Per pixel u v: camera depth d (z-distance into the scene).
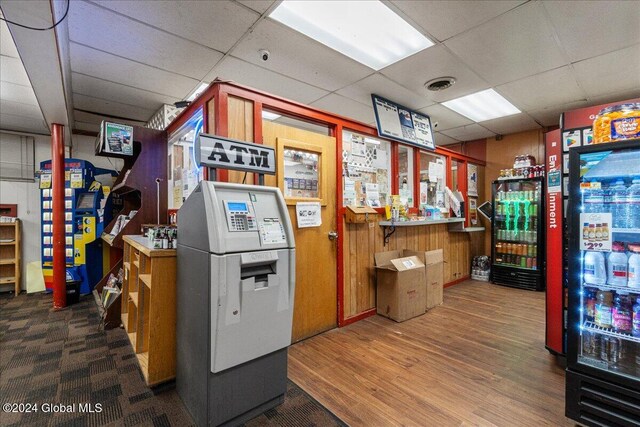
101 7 2.28
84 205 4.77
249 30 2.60
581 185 1.77
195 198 1.79
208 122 2.59
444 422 1.77
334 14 2.41
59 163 3.99
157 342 2.05
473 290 4.80
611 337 1.75
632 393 1.52
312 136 3.04
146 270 2.42
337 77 3.51
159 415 1.83
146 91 3.81
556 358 2.53
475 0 2.24
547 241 2.60
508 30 2.61
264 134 2.69
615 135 1.73
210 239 1.60
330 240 3.17
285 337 1.90
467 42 2.80
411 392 2.06
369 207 3.44
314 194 3.09
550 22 2.49
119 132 3.37
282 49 2.91
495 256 5.30
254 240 1.73
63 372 2.32
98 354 2.62
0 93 3.59
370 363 2.45
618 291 1.67
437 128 5.60
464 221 5.20
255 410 1.81
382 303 3.55
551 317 2.54
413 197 4.44
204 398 1.65
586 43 2.79
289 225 1.91
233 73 3.38
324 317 3.09
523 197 5.07
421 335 3.01
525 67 3.27
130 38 2.69
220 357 1.61
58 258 3.97
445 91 3.91
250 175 2.60
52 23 1.97
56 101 3.25
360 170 3.60
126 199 4.28
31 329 3.22
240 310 1.66
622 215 1.67
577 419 1.68
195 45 2.82
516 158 5.37
